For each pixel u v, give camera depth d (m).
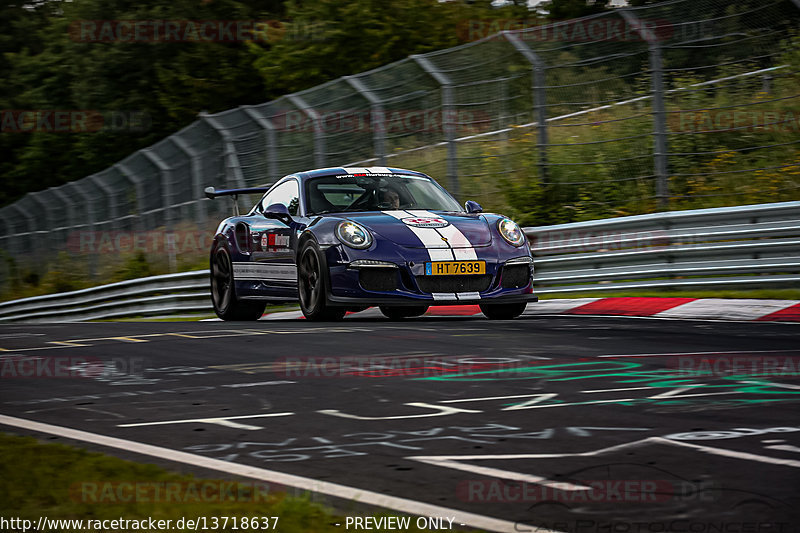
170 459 6.94
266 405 9.02
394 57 53.53
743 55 24.78
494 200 28.53
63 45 72.38
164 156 34.97
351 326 15.41
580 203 26.88
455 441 7.32
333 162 28.48
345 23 53.25
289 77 54.75
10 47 89.00
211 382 10.45
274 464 6.76
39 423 8.43
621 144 28.53
